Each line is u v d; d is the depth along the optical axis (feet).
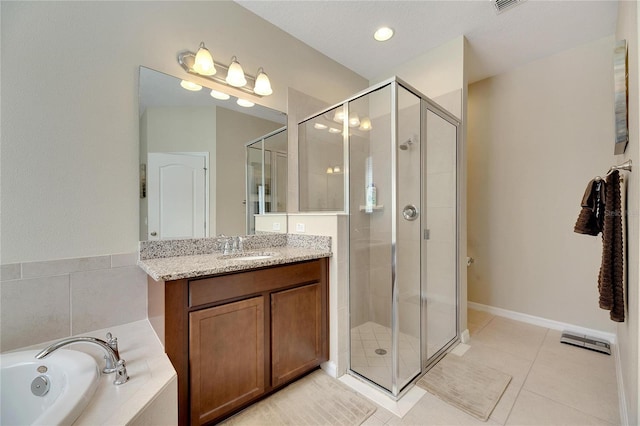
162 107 5.30
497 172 9.37
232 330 4.49
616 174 4.50
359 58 8.55
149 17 5.14
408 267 6.28
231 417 4.62
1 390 3.43
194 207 5.75
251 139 6.65
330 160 7.32
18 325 3.98
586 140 7.73
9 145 3.92
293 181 7.52
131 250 4.96
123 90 4.85
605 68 7.44
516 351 6.84
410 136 6.33
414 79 8.50
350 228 6.33
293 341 5.35
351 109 6.92
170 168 5.41
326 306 5.97
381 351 6.20
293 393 5.27
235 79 5.90
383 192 6.33
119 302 4.83
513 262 9.04
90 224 4.56
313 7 6.47
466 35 7.42
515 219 9.00
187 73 5.63
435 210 7.00
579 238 7.86
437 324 6.95
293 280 5.37
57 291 4.27
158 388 3.27
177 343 3.93
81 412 2.81
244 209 6.53
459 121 7.52
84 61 4.48
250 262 4.71
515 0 6.15
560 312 8.16
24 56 4.01
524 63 8.75
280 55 7.22
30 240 4.07
